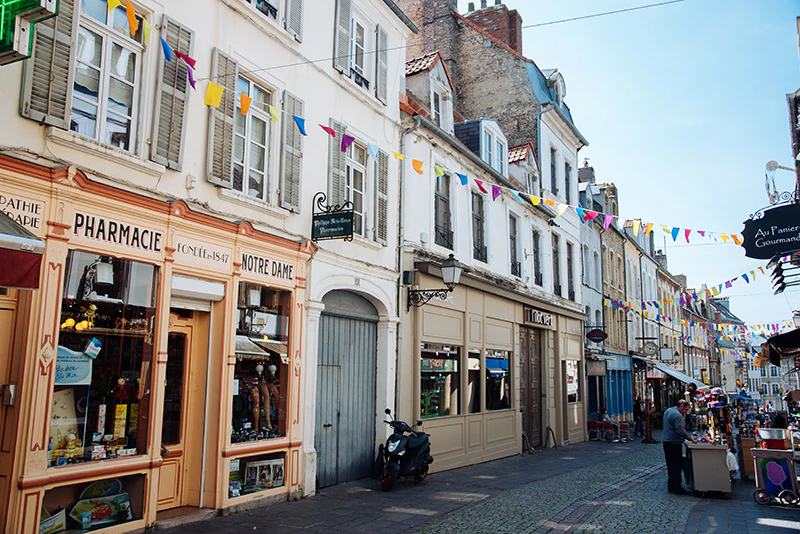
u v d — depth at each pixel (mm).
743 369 69625
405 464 10617
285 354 9227
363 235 11453
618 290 29766
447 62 22125
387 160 12164
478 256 15875
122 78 7047
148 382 7008
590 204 26219
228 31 8469
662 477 13164
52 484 5859
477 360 15250
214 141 8062
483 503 9438
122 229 6730
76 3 6328
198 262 7730
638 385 31672
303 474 9297
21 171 5719
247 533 7027
